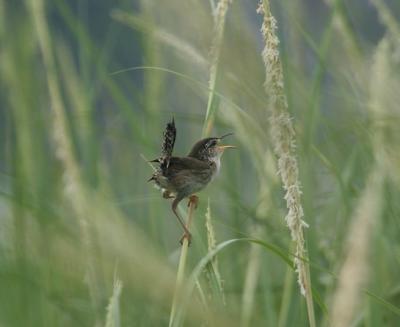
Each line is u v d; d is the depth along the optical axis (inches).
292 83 429.7
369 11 477.7
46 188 469.1
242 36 393.1
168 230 513.7
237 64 391.5
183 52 386.3
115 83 462.3
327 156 450.0
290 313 408.5
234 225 446.6
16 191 426.0
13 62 495.2
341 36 434.6
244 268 436.1
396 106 408.5
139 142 460.1
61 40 481.7
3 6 502.0
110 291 354.9
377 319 363.9
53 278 402.3
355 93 435.2
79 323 411.2
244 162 514.3
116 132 471.2
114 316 277.7
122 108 462.6
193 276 275.6
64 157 403.5
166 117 533.6
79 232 374.0
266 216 428.1
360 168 428.5
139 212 474.0
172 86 540.1
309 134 410.9
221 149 430.9
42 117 491.2
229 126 428.8
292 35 456.1
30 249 412.2
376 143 397.1
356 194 418.0
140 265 282.7
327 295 398.3
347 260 225.3
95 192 413.1
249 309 377.4
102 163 481.4
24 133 485.7
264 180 433.1
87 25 468.1
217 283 314.7
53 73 426.3
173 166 402.9
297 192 278.1
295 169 276.7
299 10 448.1
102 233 357.4
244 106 397.1
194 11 401.1
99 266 355.9
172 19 414.9
